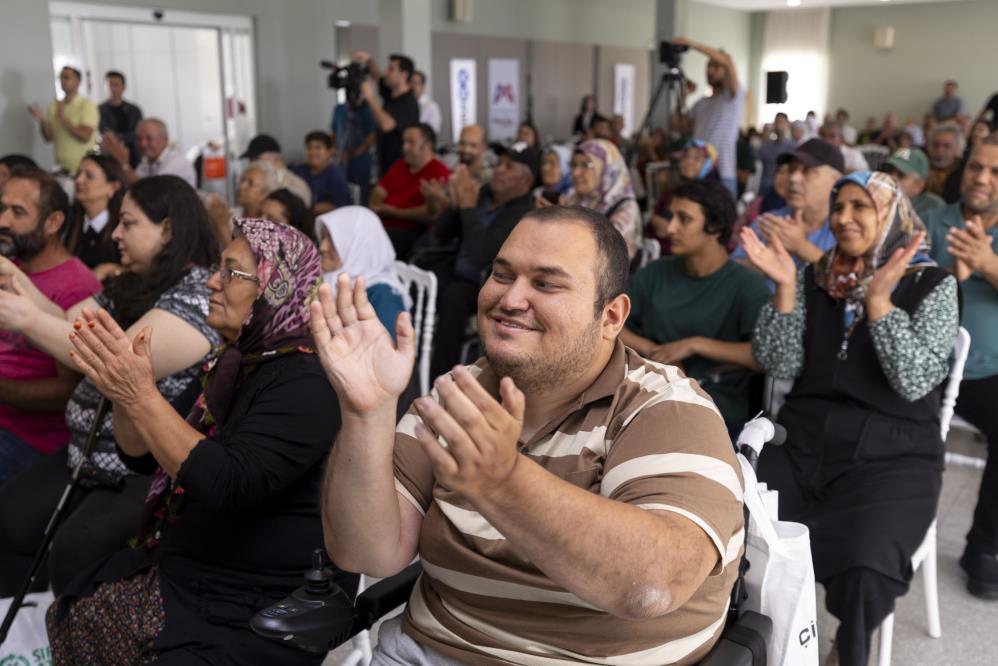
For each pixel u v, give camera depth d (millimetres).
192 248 2084
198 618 1562
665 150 8258
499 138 12039
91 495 2059
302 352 1644
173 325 1916
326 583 1365
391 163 6152
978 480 3295
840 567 1890
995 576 2498
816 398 2180
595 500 927
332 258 2939
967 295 2715
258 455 1547
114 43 7906
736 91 5293
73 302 2492
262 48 8883
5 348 2355
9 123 6078
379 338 1083
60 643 1646
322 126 9570
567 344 1134
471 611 1214
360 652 1932
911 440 2066
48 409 2367
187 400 1930
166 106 8391
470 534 1187
